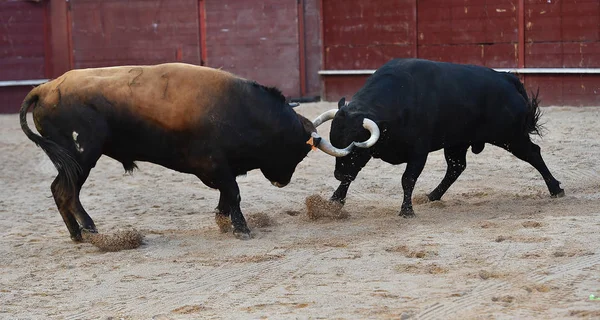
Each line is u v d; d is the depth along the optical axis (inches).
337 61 852.0
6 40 885.2
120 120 340.8
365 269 297.3
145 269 317.4
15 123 818.2
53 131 341.7
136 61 897.5
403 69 380.5
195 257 331.9
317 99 876.0
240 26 877.2
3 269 329.7
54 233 400.2
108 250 349.1
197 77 346.9
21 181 565.9
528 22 743.7
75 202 351.9
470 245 318.3
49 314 269.0
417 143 378.6
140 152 350.3
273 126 354.3
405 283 276.5
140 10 889.5
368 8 825.5
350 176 376.5
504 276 276.4
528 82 750.5
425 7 794.2
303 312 252.8
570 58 727.7
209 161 348.8
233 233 360.2
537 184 465.4
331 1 845.2
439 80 381.7
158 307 269.0
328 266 304.3
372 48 828.6
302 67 872.9
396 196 458.6
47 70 904.3
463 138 396.8
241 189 499.2
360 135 362.9
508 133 404.2
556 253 297.3
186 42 885.2
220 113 346.0
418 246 321.7
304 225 381.1
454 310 244.5
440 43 790.5
